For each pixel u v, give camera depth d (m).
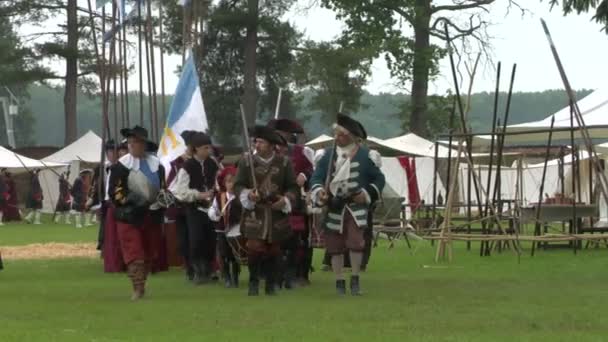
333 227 21.06
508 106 31.83
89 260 31.66
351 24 84.50
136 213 20.72
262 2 85.75
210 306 19.45
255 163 20.84
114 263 27.25
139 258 20.83
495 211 33.41
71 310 19.02
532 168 61.75
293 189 20.94
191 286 23.55
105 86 34.09
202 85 91.44
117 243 27.19
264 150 20.86
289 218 21.25
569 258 31.09
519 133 32.62
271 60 89.25
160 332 16.17
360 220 20.95
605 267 27.72
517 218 33.09
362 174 20.97
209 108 92.31
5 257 33.09
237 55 91.06
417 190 55.25
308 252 23.36
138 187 20.70
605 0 29.94
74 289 22.95
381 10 85.12
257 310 18.77
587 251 34.06
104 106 32.62
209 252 24.14
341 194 20.98
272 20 84.94
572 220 33.81
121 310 18.95
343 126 20.97
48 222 66.81
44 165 68.00
